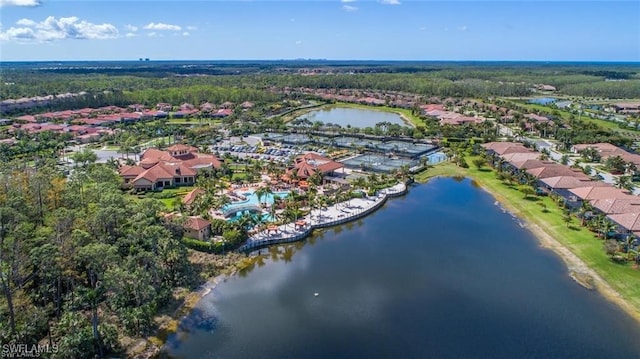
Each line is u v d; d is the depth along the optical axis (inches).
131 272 2997.0
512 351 2783.0
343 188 5871.1
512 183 6264.8
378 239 4510.3
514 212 5270.7
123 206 3681.1
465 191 6117.1
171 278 3491.6
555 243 4379.9
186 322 3056.1
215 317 3125.0
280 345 2829.7
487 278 3695.9
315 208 5241.1
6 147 7426.2
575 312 3201.3
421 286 3565.5
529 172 6264.8
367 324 3058.6
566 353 2768.2
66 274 2876.5
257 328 3002.0
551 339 2901.1
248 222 4439.0
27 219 3206.2
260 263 3988.7
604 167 7017.7
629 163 6668.3
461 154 7760.8
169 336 2903.5
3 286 2608.3
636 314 3181.6
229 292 3472.0
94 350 2605.8
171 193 5620.1
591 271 3801.7
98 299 2871.6
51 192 3831.2
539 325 3046.3
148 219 3513.8
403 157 7864.2
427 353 2763.3
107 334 2679.6
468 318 3129.9
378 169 6978.4
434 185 6412.4
